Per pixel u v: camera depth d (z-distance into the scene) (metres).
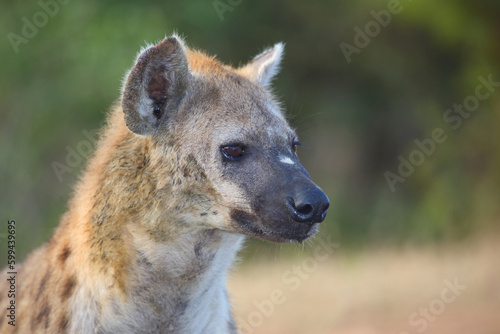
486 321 13.67
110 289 7.74
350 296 15.74
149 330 8.01
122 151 8.08
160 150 7.99
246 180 7.91
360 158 29.80
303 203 7.61
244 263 20.52
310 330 14.12
